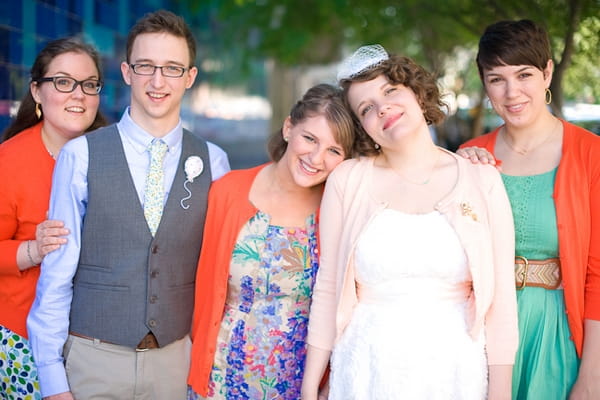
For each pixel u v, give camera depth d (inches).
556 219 99.2
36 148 111.3
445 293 89.6
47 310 99.7
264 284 101.0
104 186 101.1
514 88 100.3
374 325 89.0
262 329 100.8
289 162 99.3
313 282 101.7
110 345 101.8
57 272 99.9
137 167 104.3
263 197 104.3
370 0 287.7
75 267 101.1
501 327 89.5
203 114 794.2
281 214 103.4
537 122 104.3
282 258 101.1
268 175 105.9
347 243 92.3
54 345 100.0
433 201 91.1
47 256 100.6
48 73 111.7
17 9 169.0
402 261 88.4
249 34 467.2
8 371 108.3
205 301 105.3
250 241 101.8
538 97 101.0
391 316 88.7
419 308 88.3
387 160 96.6
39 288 101.1
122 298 101.1
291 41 395.2
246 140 920.9
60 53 112.2
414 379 86.0
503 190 91.9
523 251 101.9
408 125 90.4
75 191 100.8
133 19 300.4
